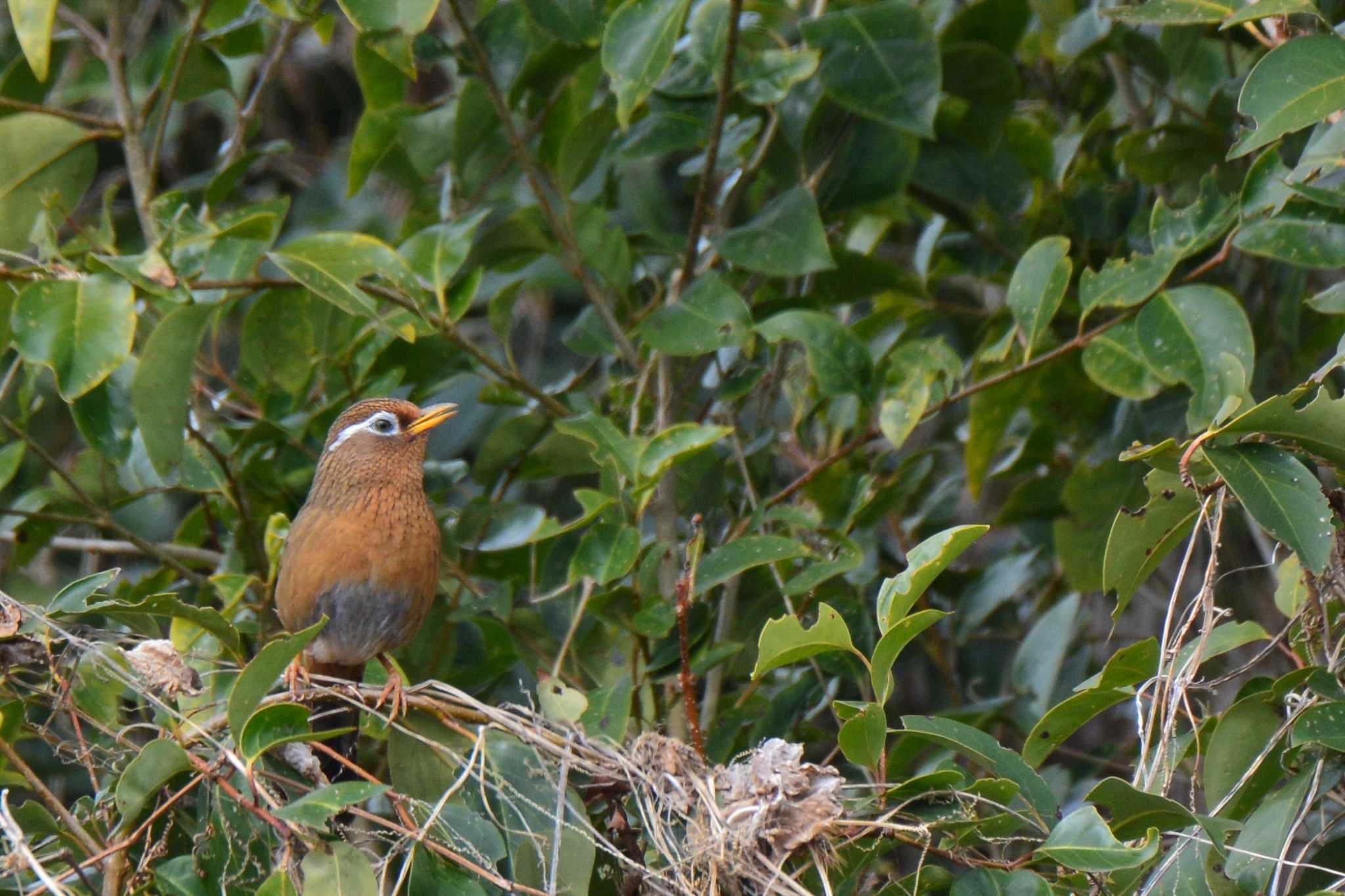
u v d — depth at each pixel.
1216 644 7.79
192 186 11.96
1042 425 11.34
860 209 11.76
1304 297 10.85
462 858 6.97
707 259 11.01
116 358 8.23
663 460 8.83
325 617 6.62
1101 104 12.52
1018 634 11.98
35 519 10.26
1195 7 8.25
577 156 10.25
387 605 9.33
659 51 8.85
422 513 9.42
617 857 7.27
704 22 10.04
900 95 9.80
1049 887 6.64
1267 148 8.52
